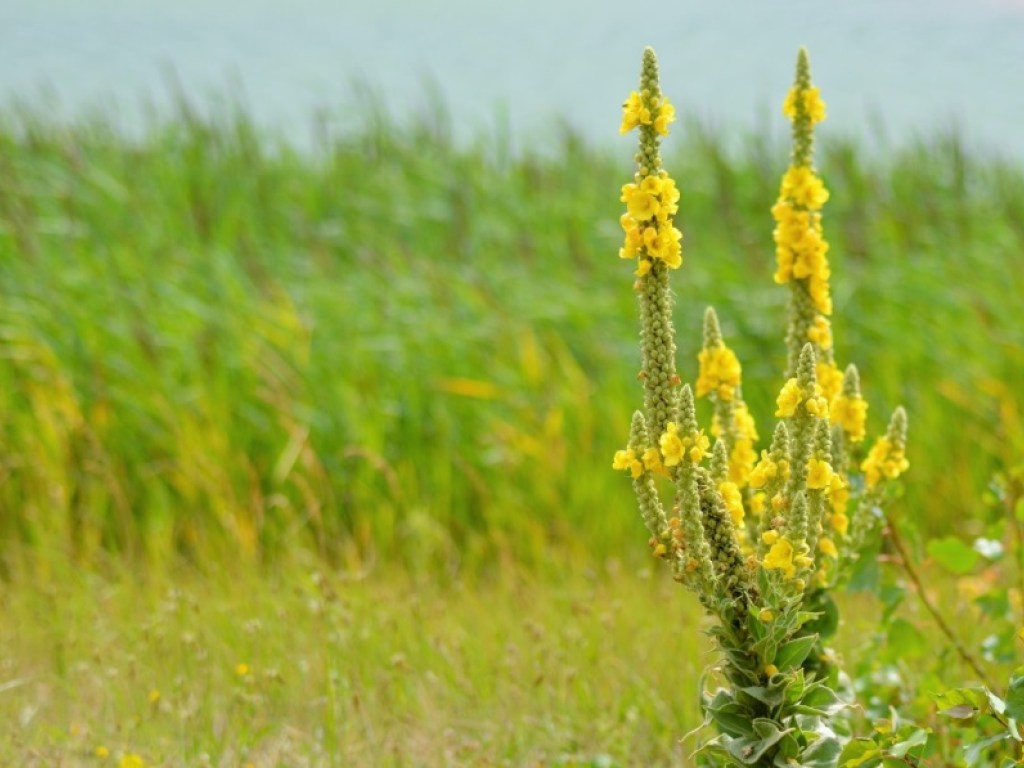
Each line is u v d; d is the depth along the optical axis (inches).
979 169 710.5
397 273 561.6
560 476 462.0
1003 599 286.8
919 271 557.0
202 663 331.9
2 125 703.7
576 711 318.3
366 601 367.2
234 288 519.2
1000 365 504.1
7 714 319.3
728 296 535.8
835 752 205.9
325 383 483.8
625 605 367.2
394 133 733.3
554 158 727.7
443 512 460.4
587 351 520.4
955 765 261.4
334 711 301.6
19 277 527.2
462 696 325.1
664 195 201.3
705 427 485.4
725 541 203.6
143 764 280.8
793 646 200.8
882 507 263.0
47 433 445.7
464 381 482.0
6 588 405.4
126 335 486.0
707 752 209.3
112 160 687.7
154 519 434.3
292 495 457.4
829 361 244.7
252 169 685.3
